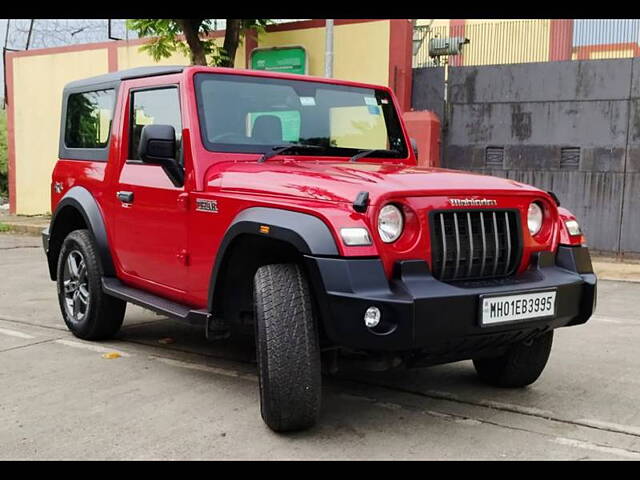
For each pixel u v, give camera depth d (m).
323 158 4.48
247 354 5.05
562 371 4.74
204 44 12.09
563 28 12.33
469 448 3.35
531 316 3.44
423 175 3.64
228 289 3.86
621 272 10.19
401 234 3.30
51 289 7.90
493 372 4.27
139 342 5.37
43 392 4.13
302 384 3.27
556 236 3.79
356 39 12.61
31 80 16.58
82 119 5.51
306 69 12.93
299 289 3.33
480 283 3.45
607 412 3.90
